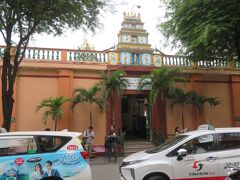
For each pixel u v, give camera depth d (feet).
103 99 62.69
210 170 27.71
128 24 72.18
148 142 71.31
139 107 81.41
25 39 41.75
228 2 48.80
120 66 68.64
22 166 24.75
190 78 73.46
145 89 68.69
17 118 61.77
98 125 66.39
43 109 63.57
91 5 43.21
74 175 25.86
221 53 60.29
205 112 73.41
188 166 27.50
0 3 39.45
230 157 28.17
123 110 84.38
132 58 70.18
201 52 59.72
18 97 62.49
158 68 67.05
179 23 55.42
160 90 64.49
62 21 43.16
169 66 70.90
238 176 20.10
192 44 52.75
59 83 64.95
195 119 71.67
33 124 62.54
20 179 24.52
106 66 68.03
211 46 53.83
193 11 52.42
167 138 69.67
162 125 69.92
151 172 27.09
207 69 73.97
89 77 67.26
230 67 75.05
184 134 30.30
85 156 26.86
